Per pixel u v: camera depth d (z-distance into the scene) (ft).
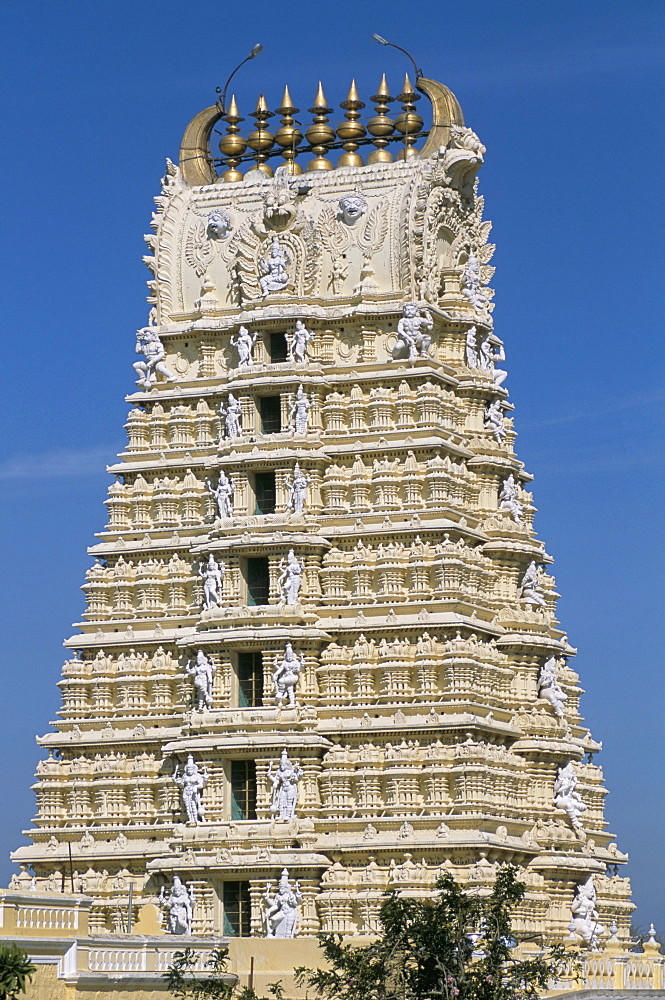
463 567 378.12
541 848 375.66
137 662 390.83
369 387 390.21
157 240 407.03
